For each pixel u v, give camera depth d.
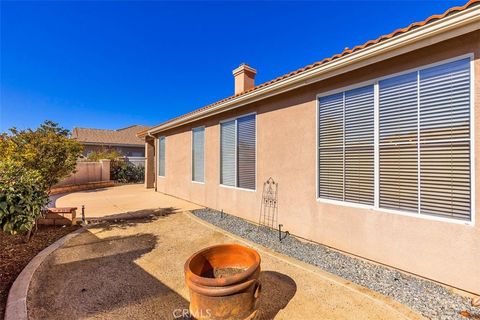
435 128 3.59
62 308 3.04
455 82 3.40
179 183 11.15
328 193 5.05
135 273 4.04
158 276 3.94
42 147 6.52
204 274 3.19
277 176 6.15
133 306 3.11
